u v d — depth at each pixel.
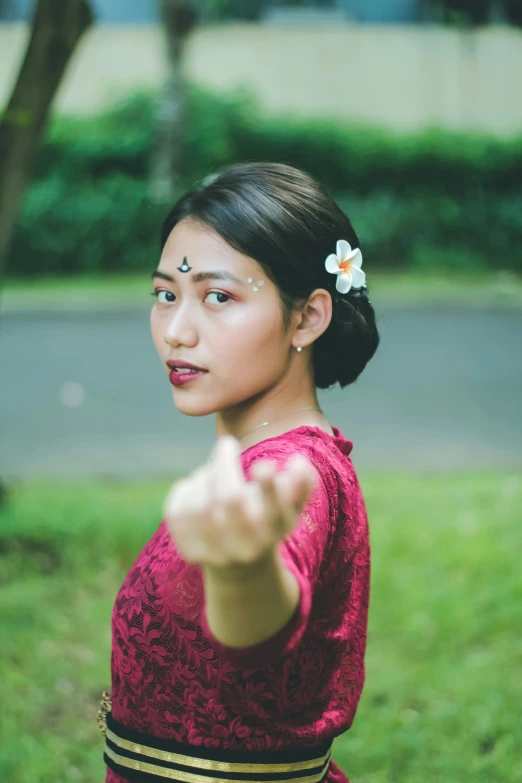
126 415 7.30
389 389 8.24
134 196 14.85
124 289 13.45
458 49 17.64
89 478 5.76
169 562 1.25
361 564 1.38
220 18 19.23
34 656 3.42
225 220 1.29
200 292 1.31
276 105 17.59
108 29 16.84
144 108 15.45
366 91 17.67
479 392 8.16
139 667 1.28
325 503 1.21
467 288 13.83
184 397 1.33
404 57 17.62
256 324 1.29
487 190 16.02
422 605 3.79
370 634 3.63
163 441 6.62
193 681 1.24
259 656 0.95
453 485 5.54
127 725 1.32
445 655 3.47
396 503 5.16
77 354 9.62
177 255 1.32
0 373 8.73
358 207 15.38
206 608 0.94
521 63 17.70
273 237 1.28
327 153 15.94
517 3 17.92
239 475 0.84
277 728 1.25
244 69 17.47
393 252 15.47
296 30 17.44
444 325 11.56
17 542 4.41
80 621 3.71
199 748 1.26
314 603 1.28
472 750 2.86
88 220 14.78
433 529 4.65
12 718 3.02
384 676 3.31
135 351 9.80
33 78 4.32
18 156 4.40
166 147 14.70
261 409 1.37
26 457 6.22
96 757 2.84
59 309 12.20
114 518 4.72
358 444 6.60
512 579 4.01
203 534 0.84
